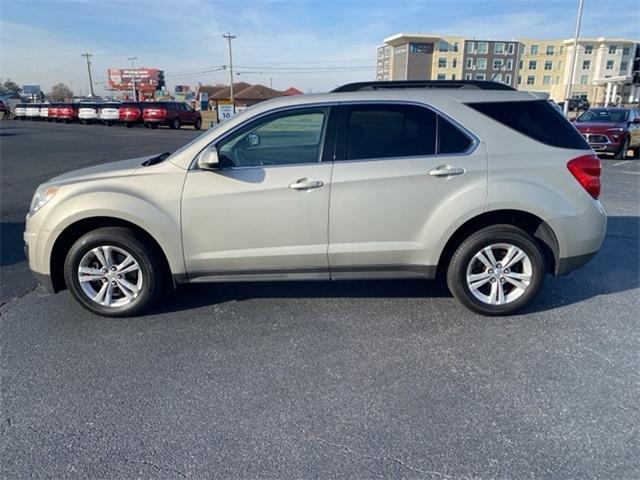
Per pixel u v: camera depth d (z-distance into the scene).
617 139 13.20
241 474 2.06
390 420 2.41
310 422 2.40
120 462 2.14
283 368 2.90
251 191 3.29
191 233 3.36
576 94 80.44
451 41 81.00
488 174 3.30
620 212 6.97
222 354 3.06
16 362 2.97
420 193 3.30
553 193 3.33
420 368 2.88
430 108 3.34
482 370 2.86
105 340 3.25
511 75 82.88
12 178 10.12
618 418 2.40
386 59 91.06
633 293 3.99
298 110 3.36
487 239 3.41
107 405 2.54
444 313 3.64
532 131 3.39
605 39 81.00
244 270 3.46
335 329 3.40
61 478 2.04
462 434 2.30
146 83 86.19
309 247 3.39
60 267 3.56
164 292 4.09
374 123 3.35
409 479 2.03
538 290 3.52
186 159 3.35
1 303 3.85
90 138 21.86
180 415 2.46
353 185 3.28
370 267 3.47
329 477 2.04
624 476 2.03
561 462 2.12
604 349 3.08
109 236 3.40
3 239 5.70
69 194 3.36
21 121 38.25
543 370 2.84
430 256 3.41
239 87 81.06
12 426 2.38
